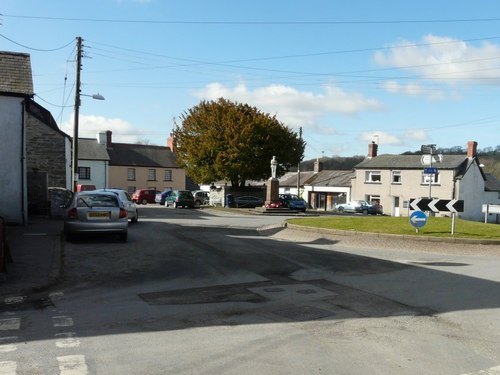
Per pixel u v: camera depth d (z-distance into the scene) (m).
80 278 9.54
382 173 52.62
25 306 7.43
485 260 12.90
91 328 6.26
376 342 5.81
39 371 4.74
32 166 31.31
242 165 46.12
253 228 21.00
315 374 4.77
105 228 14.01
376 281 9.70
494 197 53.06
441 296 8.39
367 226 18.48
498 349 5.62
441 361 5.19
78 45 28.39
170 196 45.00
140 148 70.00
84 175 53.88
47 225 18.88
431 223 19.41
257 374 4.75
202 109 48.84
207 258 12.11
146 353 5.30
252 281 9.59
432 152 18.98
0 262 9.07
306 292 8.64
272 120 47.75
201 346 5.57
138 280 9.49
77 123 28.50
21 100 18.58
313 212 41.06
